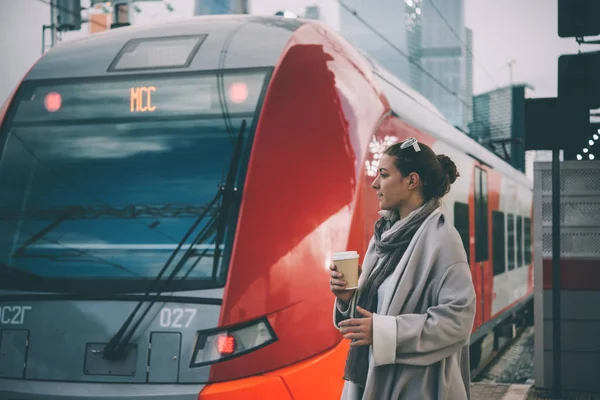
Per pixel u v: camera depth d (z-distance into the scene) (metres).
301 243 4.82
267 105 4.93
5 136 5.28
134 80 5.15
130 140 5.05
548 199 8.05
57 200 5.06
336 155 5.11
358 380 2.78
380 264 2.83
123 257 4.84
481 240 10.30
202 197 4.82
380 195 2.88
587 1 6.95
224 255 4.68
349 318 2.86
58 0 17.78
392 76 7.28
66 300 4.83
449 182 2.88
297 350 4.70
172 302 4.66
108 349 4.68
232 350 4.56
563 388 8.00
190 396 4.49
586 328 7.93
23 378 4.84
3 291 4.97
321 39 5.48
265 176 4.83
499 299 11.71
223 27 5.37
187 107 5.02
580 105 7.45
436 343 2.64
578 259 7.97
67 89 5.26
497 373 11.21
